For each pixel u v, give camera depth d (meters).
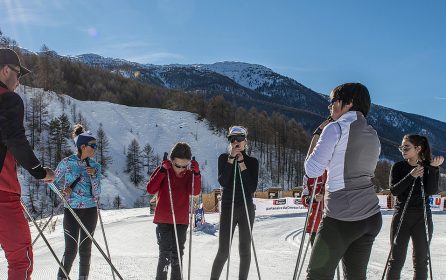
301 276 6.38
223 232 4.78
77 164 5.05
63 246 10.48
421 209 4.61
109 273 6.38
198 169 4.85
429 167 4.68
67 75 145.62
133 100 146.00
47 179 3.31
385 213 23.75
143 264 7.26
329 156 3.10
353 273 3.19
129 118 126.00
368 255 3.20
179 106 140.62
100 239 12.47
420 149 4.71
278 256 8.67
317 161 3.11
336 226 3.09
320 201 4.08
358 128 3.14
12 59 3.17
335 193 3.12
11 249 3.10
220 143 122.56
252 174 4.81
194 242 12.01
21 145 2.99
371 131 3.21
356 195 3.07
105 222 18.94
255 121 127.19
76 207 4.93
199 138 122.56
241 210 4.78
